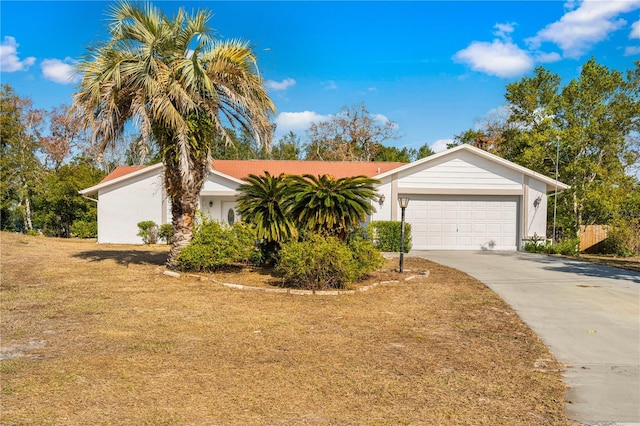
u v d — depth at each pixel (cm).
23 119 3600
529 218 1828
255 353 538
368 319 711
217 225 1110
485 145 3525
